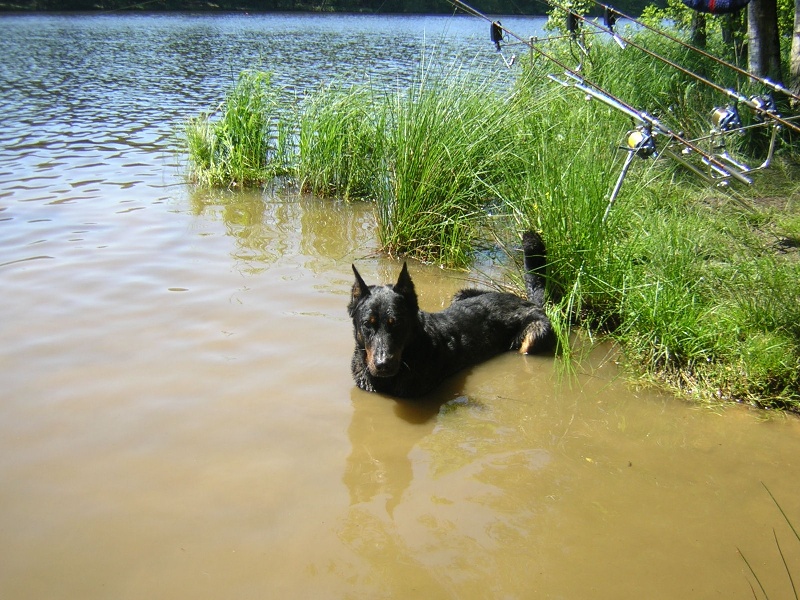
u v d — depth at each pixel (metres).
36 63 10.08
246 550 1.79
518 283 3.28
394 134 3.78
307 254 3.56
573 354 2.79
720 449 2.21
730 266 3.00
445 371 2.63
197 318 2.85
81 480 1.99
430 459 2.16
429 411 2.43
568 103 4.45
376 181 3.94
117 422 2.22
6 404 2.29
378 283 3.27
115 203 4.18
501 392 2.56
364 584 1.71
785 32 6.92
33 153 5.20
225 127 4.80
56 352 2.57
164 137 5.81
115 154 5.26
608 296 2.93
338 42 12.73
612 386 2.56
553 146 3.53
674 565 1.78
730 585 1.73
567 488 2.04
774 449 2.21
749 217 3.58
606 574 1.76
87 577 1.71
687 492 2.03
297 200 4.41
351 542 1.83
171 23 17.38
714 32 7.30
